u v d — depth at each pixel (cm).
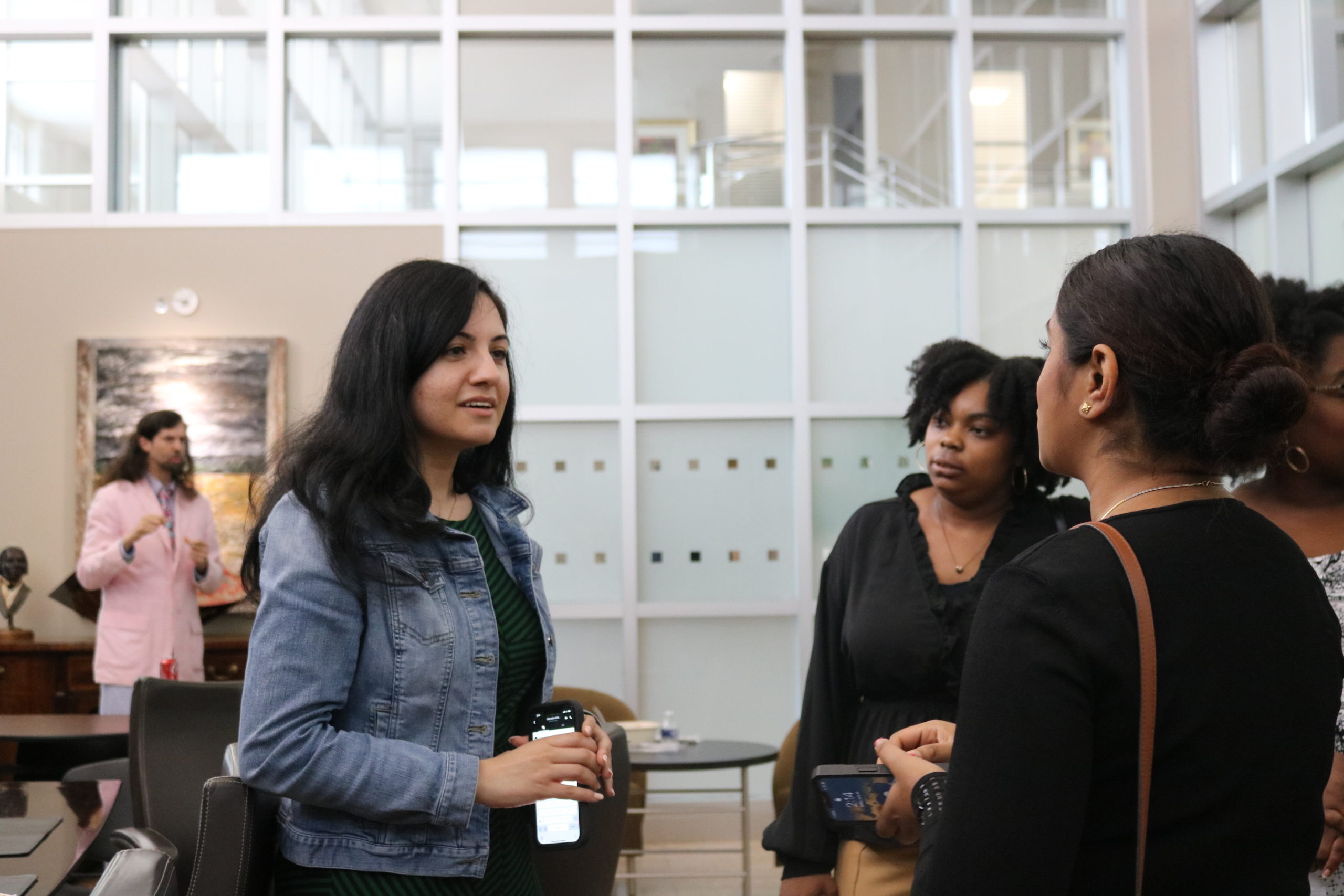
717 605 654
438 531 165
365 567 159
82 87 672
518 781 157
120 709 551
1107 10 687
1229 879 106
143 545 559
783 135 681
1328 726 114
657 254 674
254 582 174
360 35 676
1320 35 556
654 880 552
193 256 657
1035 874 102
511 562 184
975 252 670
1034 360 226
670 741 494
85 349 645
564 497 659
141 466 571
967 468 220
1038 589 108
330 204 671
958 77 680
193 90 675
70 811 256
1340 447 187
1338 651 118
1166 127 660
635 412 660
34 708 598
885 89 685
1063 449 123
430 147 674
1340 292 195
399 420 167
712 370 669
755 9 685
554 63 681
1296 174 568
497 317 180
